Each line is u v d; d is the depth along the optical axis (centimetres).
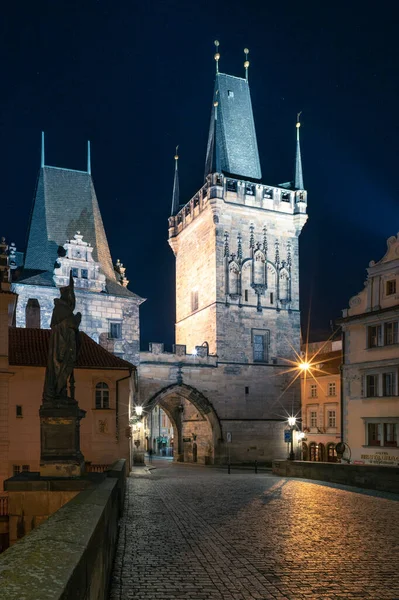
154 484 3203
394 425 4369
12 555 421
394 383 4397
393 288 4547
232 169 7488
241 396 6819
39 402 4019
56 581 350
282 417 6975
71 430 2050
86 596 496
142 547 1330
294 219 7344
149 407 6366
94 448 4253
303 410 7250
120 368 4391
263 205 7194
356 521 1719
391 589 989
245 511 1952
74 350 2141
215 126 7150
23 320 5875
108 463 4266
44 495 1931
